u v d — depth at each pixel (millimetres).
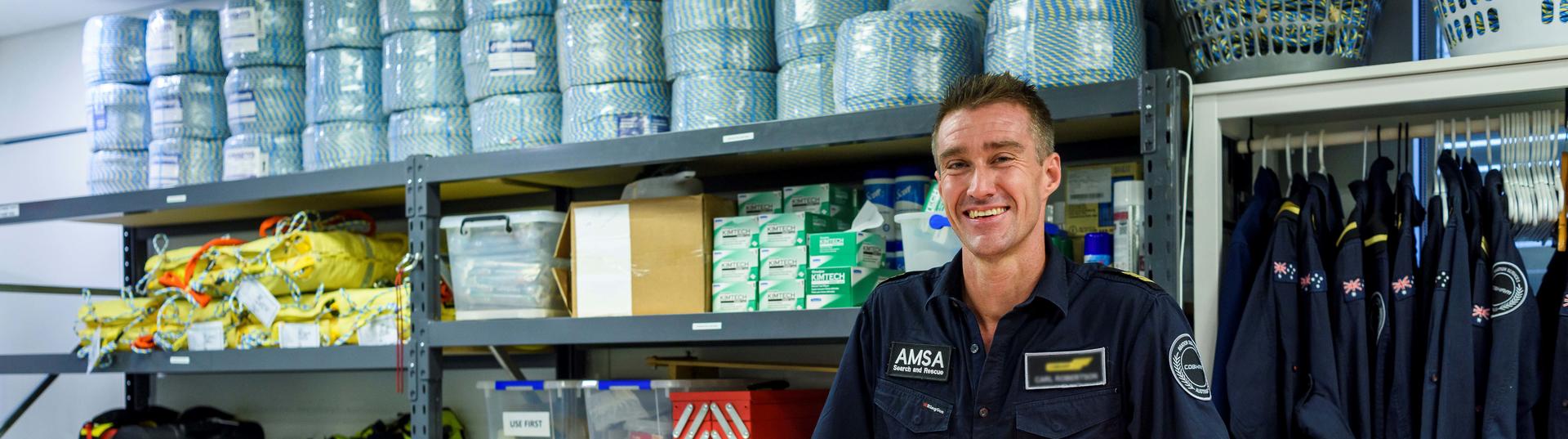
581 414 2869
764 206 2834
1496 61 2145
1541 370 2199
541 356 3627
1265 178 2508
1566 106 2318
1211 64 2496
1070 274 1706
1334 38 2369
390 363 3033
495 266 2969
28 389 4582
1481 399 2180
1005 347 1680
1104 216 2682
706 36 2768
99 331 3436
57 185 4523
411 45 3160
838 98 2545
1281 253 2316
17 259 4609
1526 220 2299
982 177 1588
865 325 1854
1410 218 2279
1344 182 2787
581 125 2902
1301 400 2254
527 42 3016
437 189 3051
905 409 1733
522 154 2885
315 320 3174
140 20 3727
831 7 2646
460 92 3150
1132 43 2363
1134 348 1615
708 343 3404
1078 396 1637
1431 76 2201
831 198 2775
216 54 3576
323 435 3984
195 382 4266
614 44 2879
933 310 1758
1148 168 2232
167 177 3529
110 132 3666
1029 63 2357
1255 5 2381
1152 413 1596
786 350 3281
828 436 1820
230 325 3309
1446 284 2191
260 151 3424
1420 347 2262
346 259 3248
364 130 3275
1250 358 2270
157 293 3385
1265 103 2328
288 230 3514
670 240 2740
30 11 4340
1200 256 2367
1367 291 2342
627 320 2732
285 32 3449
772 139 2572
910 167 2734
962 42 2475
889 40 2465
